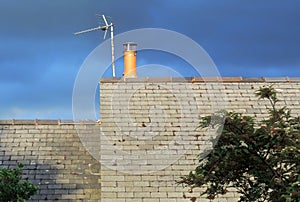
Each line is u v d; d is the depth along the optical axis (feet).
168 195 51.65
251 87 64.75
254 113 60.44
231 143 36.86
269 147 36.50
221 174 37.91
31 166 59.00
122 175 53.11
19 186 43.65
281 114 38.01
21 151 61.05
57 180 57.47
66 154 61.21
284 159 35.91
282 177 35.78
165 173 53.42
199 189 52.39
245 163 37.52
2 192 42.70
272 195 35.53
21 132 64.13
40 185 56.59
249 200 37.45
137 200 50.96
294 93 64.44
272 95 43.04
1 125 64.90
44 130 64.85
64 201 54.95
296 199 32.37
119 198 51.01
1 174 42.96
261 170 37.06
